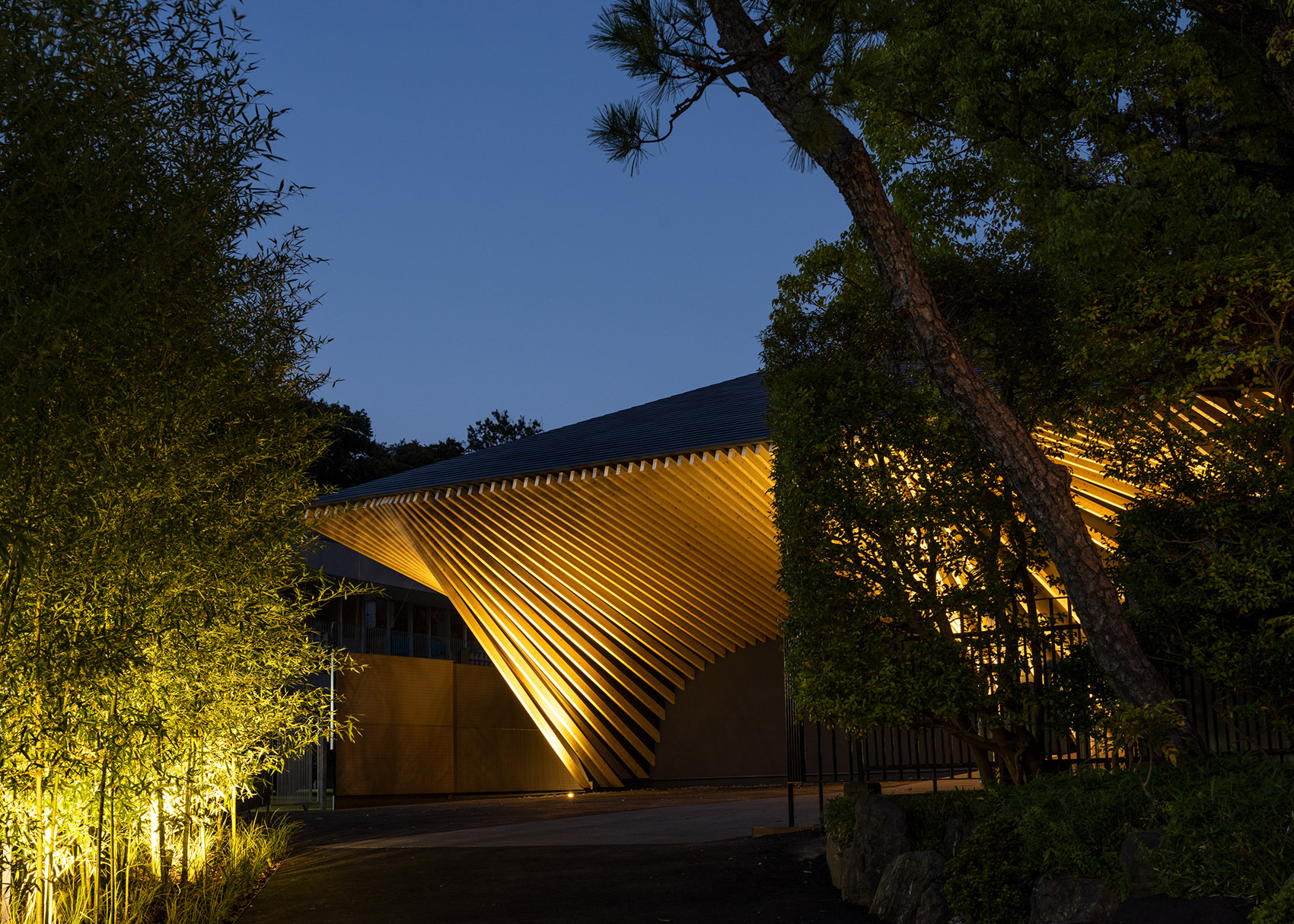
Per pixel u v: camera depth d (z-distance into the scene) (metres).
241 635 7.08
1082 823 5.12
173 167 4.94
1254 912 4.00
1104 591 6.16
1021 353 7.60
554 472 15.20
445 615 26.52
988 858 5.33
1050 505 6.22
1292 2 7.72
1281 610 6.39
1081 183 9.43
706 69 6.09
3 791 4.74
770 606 18.33
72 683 4.76
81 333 4.59
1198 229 8.22
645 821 11.11
